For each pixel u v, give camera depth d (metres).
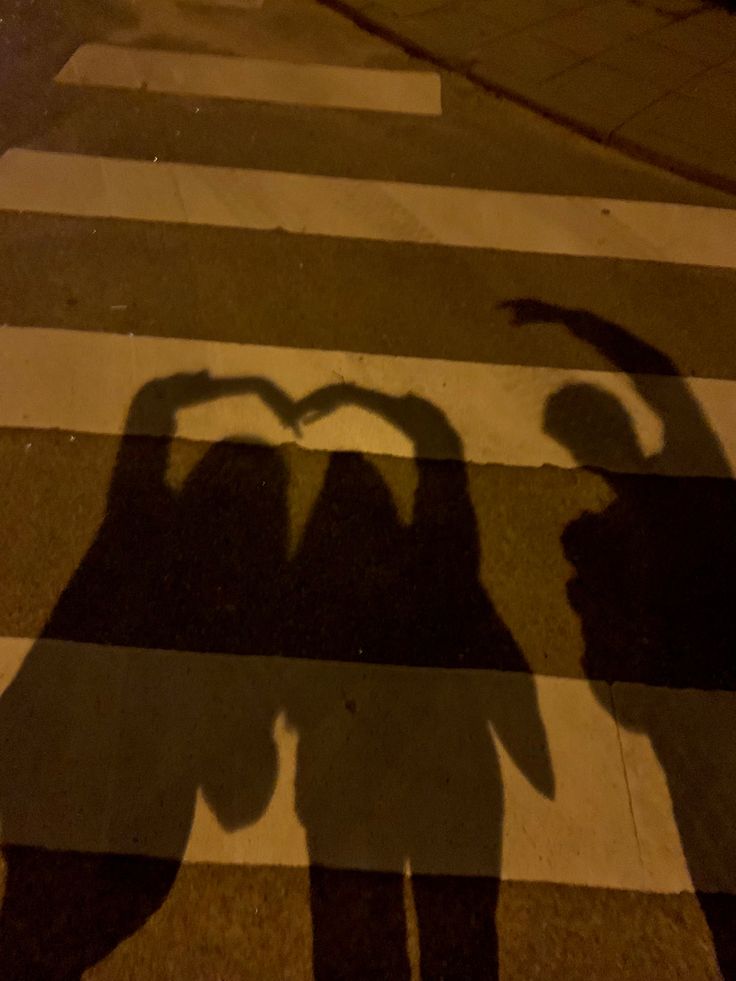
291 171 3.88
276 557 2.54
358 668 2.35
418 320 3.27
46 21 4.84
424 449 2.85
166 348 3.08
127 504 2.63
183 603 2.43
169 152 3.93
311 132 4.13
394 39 4.87
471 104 4.44
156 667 2.31
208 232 3.54
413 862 2.05
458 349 3.18
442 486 2.76
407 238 3.61
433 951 1.94
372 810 2.12
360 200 3.77
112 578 2.46
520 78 4.56
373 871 2.03
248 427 2.86
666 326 3.34
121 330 3.13
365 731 2.24
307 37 4.89
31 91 4.23
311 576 2.51
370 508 2.68
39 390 2.92
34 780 2.11
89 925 1.92
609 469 2.86
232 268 3.40
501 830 2.11
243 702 2.26
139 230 3.52
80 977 1.86
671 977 1.95
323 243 3.54
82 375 2.97
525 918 2.00
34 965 1.87
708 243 3.71
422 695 2.31
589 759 2.24
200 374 3.01
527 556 2.61
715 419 3.02
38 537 2.53
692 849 2.12
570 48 4.89
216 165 3.87
